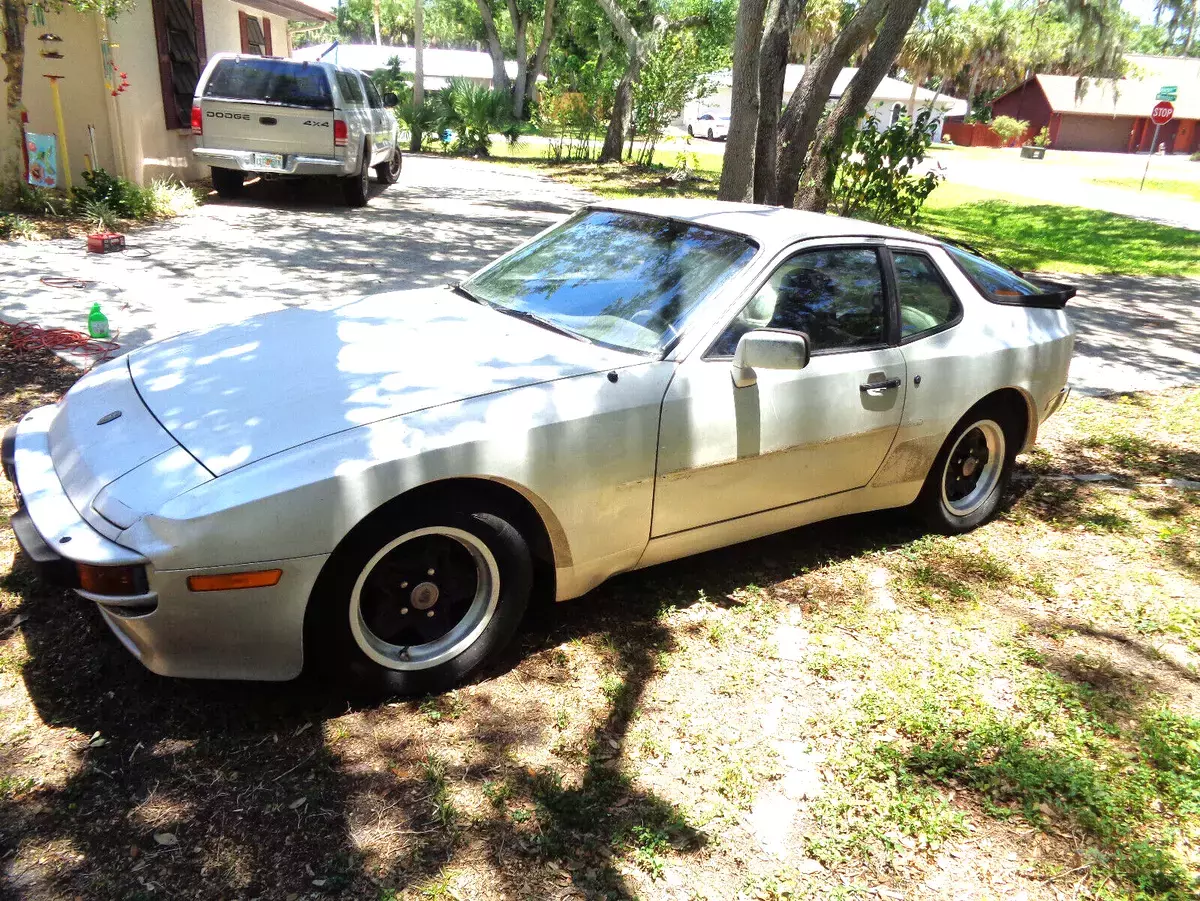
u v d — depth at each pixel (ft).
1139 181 121.70
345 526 9.11
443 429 9.73
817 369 12.64
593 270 13.41
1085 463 19.98
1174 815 9.55
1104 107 207.82
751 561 14.33
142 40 40.86
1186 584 14.66
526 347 11.64
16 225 31.76
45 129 37.91
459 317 12.73
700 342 11.73
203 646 9.05
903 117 38.01
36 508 9.46
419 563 10.06
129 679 10.18
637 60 79.20
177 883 7.74
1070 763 10.00
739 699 10.82
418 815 8.66
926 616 13.12
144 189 37.93
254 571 8.84
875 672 11.59
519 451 10.04
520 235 40.50
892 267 13.93
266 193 47.19
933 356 14.03
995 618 13.25
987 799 9.52
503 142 111.24
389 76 153.38
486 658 10.68
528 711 10.30
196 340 12.27
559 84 86.84
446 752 9.52
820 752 10.04
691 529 12.08
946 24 181.47
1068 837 9.12
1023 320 15.61
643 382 11.14
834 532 15.67
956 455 15.56
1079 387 25.80
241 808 8.57
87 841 8.07
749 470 12.24
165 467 9.21
